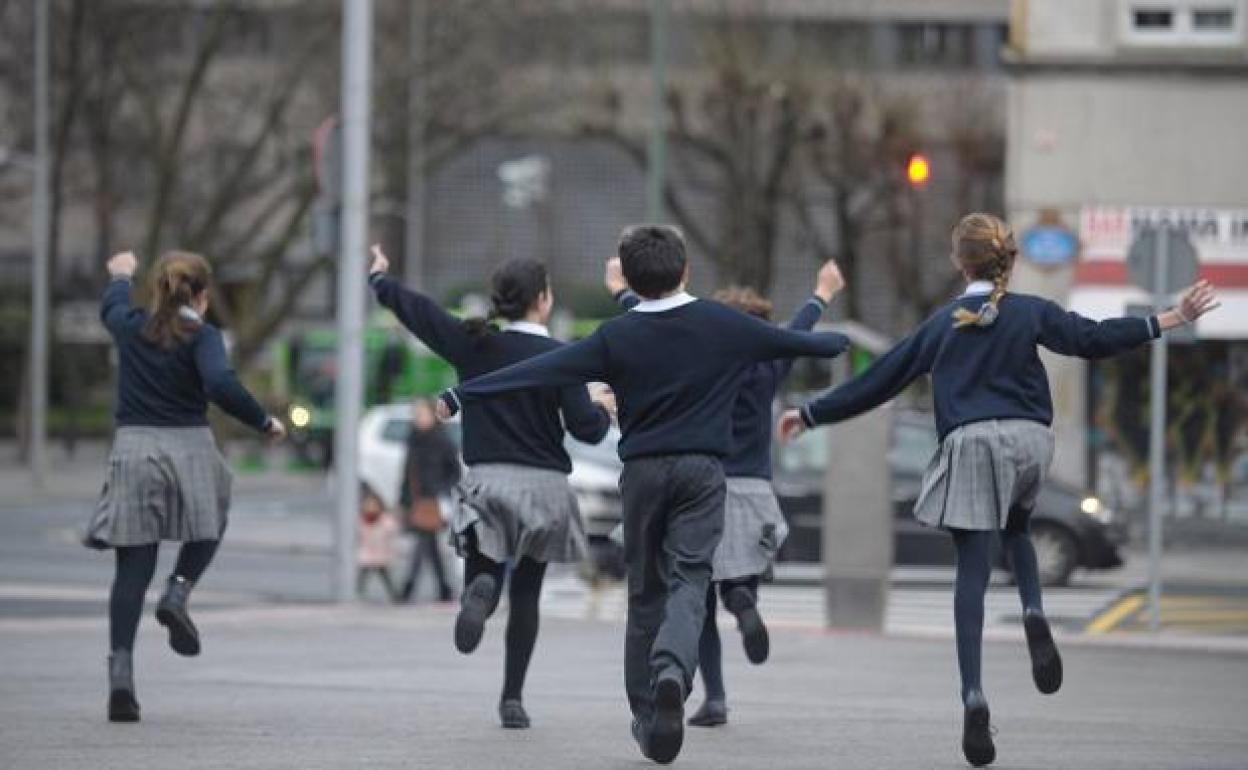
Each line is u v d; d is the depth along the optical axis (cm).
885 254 11400
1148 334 1891
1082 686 2923
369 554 4712
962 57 12812
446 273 14812
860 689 2806
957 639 1888
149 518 2216
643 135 10950
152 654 3109
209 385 2186
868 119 10819
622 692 2662
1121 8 6894
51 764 1886
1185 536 6800
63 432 15200
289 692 2586
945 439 1911
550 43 10188
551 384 1867
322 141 4328
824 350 1888
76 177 11162
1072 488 5325
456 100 9981
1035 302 1925
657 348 1866
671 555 1858
